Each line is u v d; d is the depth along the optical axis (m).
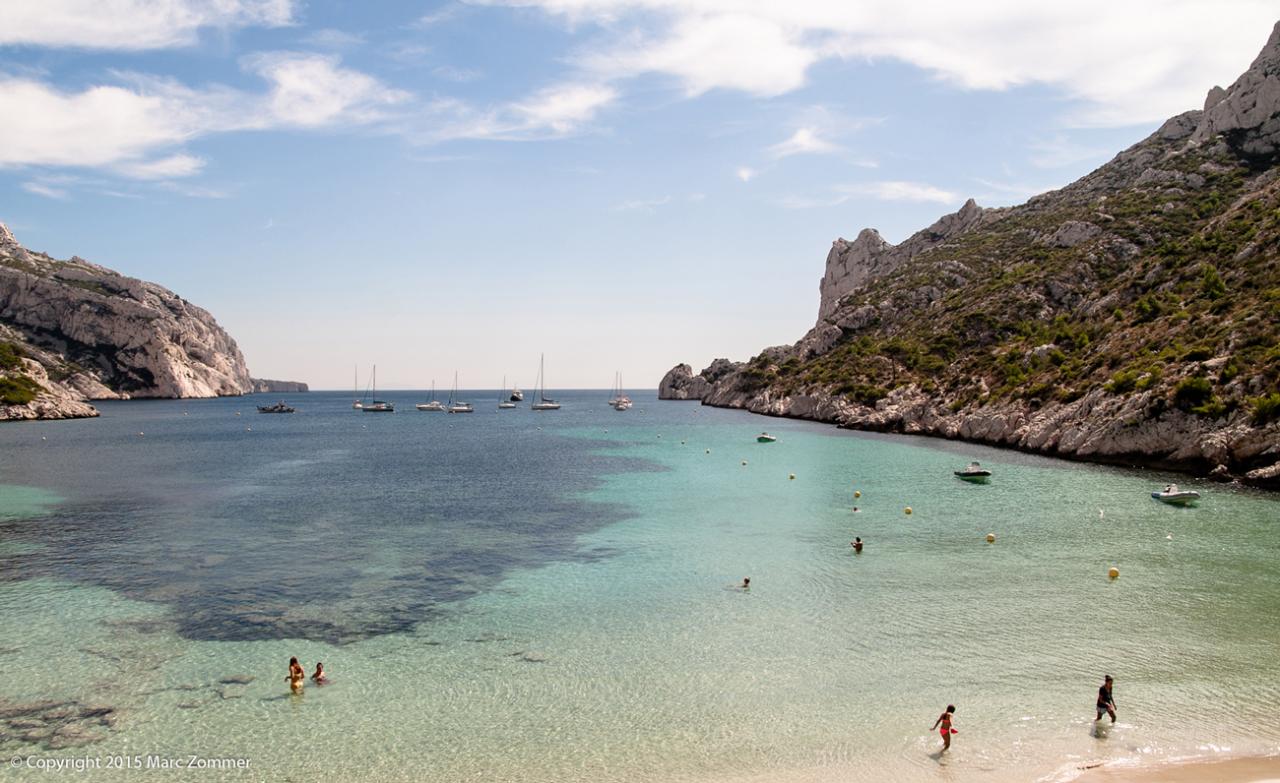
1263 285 83.38
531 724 22.53
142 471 81.69
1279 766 19.56
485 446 113.75
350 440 127.06
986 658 27.00
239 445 115.38
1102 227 145.50
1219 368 70.88
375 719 22.88
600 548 43.94
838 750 20.86
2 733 22.05
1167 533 45.66
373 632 30.19
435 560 41.38
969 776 19.44
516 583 36.84
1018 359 113.12
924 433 116.94
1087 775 19.33
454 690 24.84
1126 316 102.50
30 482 72.38
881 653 27.55
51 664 26.94
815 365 175.00
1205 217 132.38
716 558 41.31
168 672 26.30
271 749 21.17
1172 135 172.88
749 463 84.00
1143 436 72.56
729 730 22.03
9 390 164.88
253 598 34.53
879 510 54.50
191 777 19.77
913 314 169.75
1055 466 76.12
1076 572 37.62
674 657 27.41
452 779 19.64
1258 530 46.16
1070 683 24.84
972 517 51.47
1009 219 192.75
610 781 19.44
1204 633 29.14
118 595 34.88
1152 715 22.55
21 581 37.16
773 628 30.27
